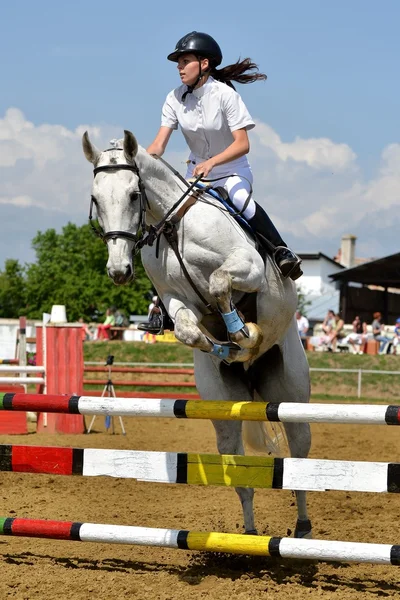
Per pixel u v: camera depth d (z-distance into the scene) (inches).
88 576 256.1
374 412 235.6
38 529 263.4
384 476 234.4
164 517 345.4
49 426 646.5
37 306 2797.7
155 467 256.5
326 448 567.5
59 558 277.6
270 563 275.6
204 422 765.9
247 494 283.4
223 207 267.3
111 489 411.8
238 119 273.3
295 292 287.0
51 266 2763.3
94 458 261.3
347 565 271.9
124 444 580.4
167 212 258.2
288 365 289.6
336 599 230.1
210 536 249.0
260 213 279.1
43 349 642.2
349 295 1923.0
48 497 385.7
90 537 258.7
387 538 308.7
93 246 2721.5
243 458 249.0
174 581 251.1
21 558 278.2
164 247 256.5
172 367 1135.0
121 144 252.4
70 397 269.4
